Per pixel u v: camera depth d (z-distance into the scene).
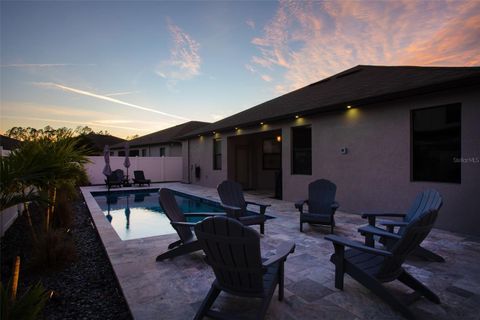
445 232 5.38
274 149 13.18
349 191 7.48
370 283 2.67
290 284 3.13
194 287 3.05
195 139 15.95
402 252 2.53
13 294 2.00
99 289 3.21
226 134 12.98
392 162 6.50
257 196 10.90
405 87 5.86
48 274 3.62
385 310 2.58
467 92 5.21
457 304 2.69
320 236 5.16
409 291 2.98
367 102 6.69
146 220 7.99
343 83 10.12
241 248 2.17
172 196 4.54
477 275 3.37
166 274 3.40
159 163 18.00
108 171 12.12
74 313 2.68
